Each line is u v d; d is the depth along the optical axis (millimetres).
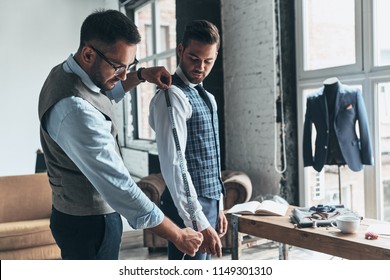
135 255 3617
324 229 1866
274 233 1993
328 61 3584
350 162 3059
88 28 1269
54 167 1368
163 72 1680
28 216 3674
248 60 4262
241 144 4453
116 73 1327
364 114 3029
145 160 5773
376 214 3182
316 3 3668
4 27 5859
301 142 3852
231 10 4457
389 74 2977
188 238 1355
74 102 1236
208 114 1763
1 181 3686
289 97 3906
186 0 4461
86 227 1354
